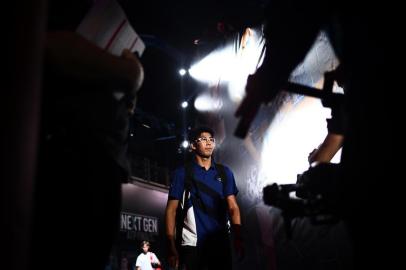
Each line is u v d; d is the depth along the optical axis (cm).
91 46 140
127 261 1582
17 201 86
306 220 360
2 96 87
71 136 129
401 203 111
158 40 1052
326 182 136
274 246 421
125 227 1538
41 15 102
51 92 132
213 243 268
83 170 129
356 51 126
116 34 167
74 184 126
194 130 305
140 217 1638
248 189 501
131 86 149
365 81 122
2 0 92
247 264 483
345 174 129
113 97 146
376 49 119
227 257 270
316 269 349
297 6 131
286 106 416
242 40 459
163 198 1811
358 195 123
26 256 88
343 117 151
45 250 121
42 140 128
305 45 129
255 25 425
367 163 120
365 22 123
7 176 85
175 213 285
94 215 131
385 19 117
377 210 117
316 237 346
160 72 1394
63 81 133
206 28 582
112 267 1487
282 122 423
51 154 126
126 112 156
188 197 282
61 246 123
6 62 89
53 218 122
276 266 414
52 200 123
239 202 520
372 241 119
